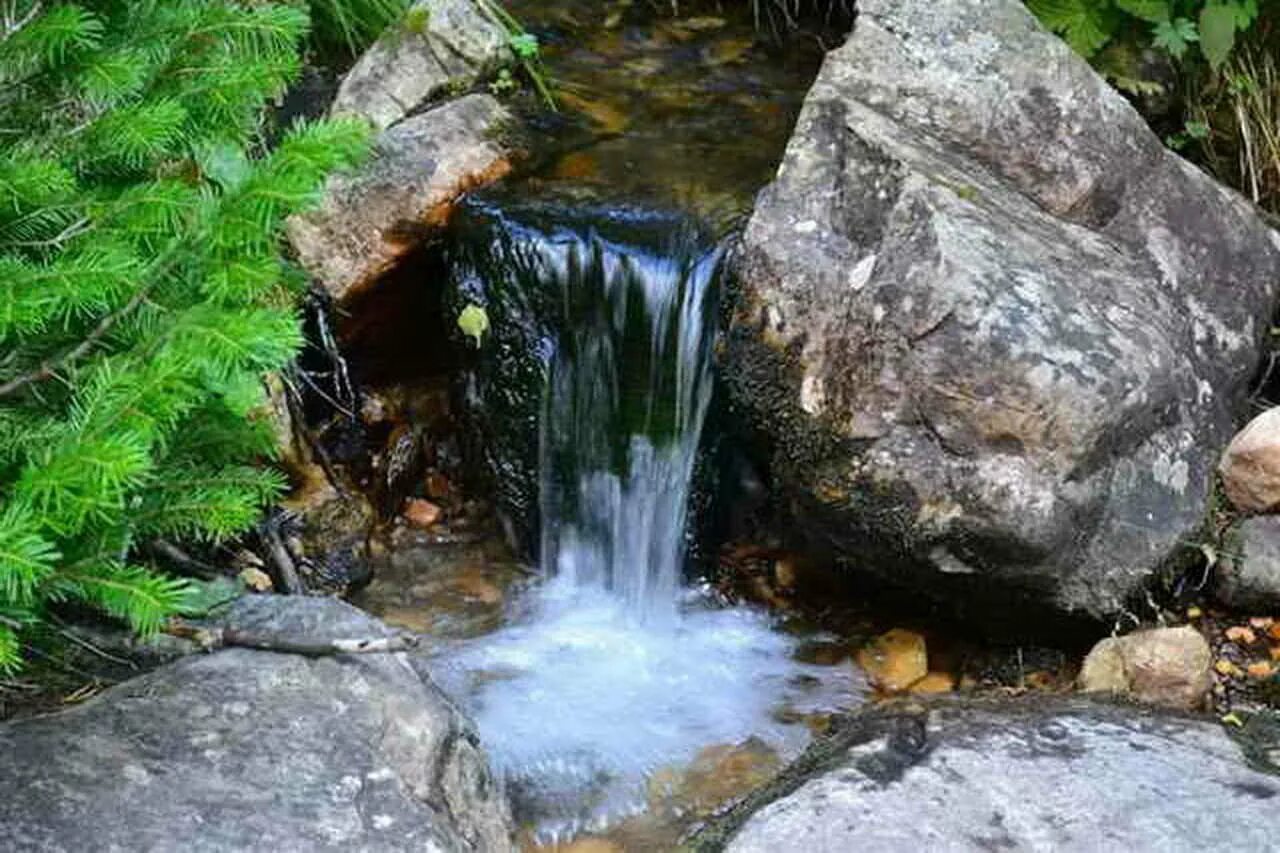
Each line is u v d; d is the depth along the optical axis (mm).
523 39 4562
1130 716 3293
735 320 3748
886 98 4023
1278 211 4602
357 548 4145
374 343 4332
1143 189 4059
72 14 2604
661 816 3461
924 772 3080
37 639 3084
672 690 3828
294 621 3152
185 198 2758
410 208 4156
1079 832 2918
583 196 4145
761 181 4207
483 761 3080
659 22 5012
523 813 3451
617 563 4164
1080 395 3477
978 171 3951
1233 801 2994
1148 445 3699
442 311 4191
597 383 4031
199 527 3107
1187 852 2865
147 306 2691
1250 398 4215
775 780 3254
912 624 3957
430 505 4352
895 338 3561
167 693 2930
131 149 2764
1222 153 4688
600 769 3580
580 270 3957
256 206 2594
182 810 2678
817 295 3672
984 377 3486
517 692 3809
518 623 4055
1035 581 3590
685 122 4516
